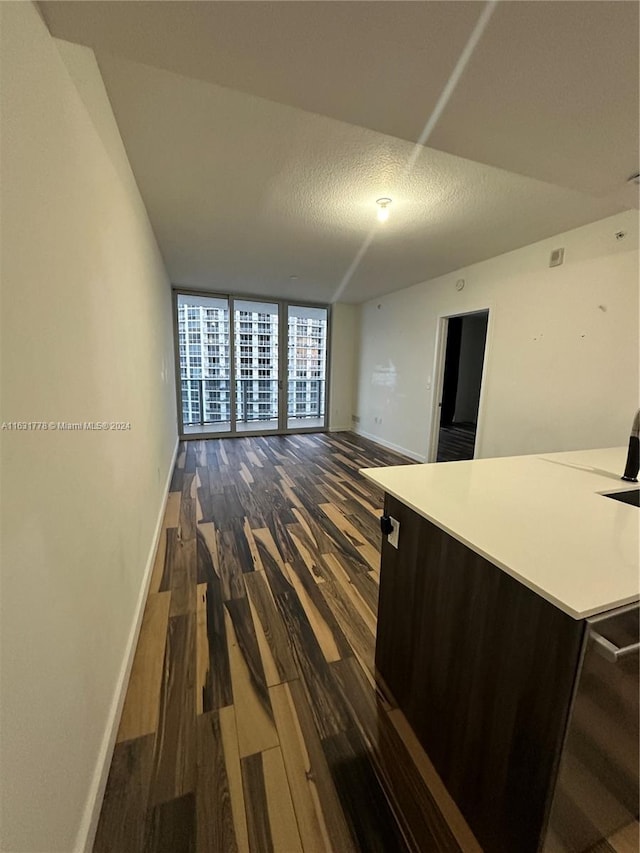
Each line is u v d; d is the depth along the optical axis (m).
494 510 1.13
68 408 0.94
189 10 0.91
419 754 1.16
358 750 1.17
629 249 2.55
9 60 0.68
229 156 2.00
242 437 6.19
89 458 1.09
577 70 1.11
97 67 1.36
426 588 1.14
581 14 0.92
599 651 0.71
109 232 1.47
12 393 0.66
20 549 0.66
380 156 1.99
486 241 3.19
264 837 0.95
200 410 6.44
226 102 1.60
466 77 1.15
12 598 0.62
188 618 1.77
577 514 1.12
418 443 4.92
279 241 3.33
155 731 1.21
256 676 1.44
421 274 4.39
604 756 0.82
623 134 1.42
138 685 1.39
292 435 6.42
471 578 0.96
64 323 0.93
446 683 1.06
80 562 0.97
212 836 0.94
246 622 1.74
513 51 1.04
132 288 1.98
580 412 2.91
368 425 6.25
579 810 0.83
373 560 2.31
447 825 0.99
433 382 4.61
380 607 1.42
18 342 0.69
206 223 2.92
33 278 0.76
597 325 2.77
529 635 0.79
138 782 1.06
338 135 1.82
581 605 0.67
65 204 0.97
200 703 1.32
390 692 1.37
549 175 1.72
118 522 1.41
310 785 1.07
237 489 3.60
